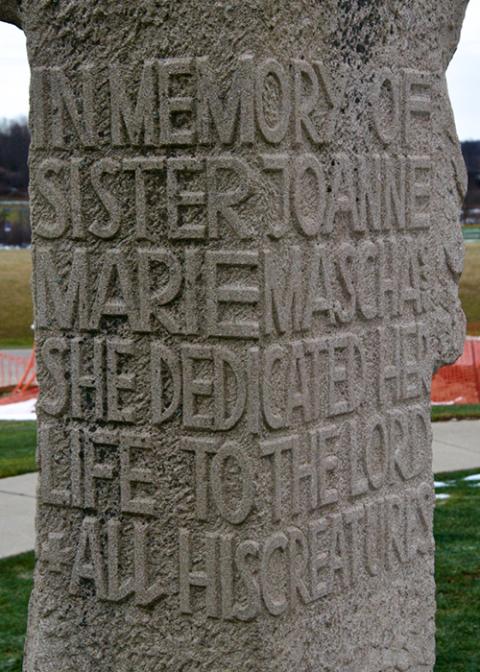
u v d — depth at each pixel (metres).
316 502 4.07
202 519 3.91
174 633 4.02
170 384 3.92
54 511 4.21
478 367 16.42
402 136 4.45
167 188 3.86
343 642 4.25
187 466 3.93
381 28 4.30
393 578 4.55
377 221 4.32
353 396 4.23
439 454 10.17
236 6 3.73
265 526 3.86
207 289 3.83
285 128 3.83
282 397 3.87
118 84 3.93
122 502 4.05
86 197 4.02
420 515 4.70
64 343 4.11
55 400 4.15
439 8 4.74
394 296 4.44
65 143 4.05
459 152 5.00
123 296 3.97
